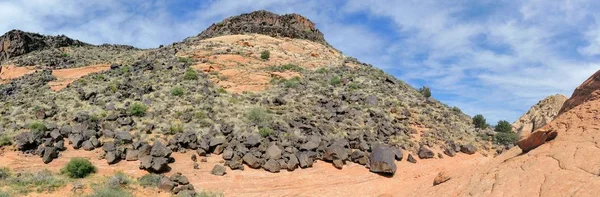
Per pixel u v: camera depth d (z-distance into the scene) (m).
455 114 44.72
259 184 20.95
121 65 52.53
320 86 45.47
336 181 22.11
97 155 22.66
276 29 84.75
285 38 80.81
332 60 69.69
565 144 14.20
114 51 85.81
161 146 22.66
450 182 17.11
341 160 24.56
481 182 14.95
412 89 56.31
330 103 36.78
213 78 44.72
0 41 82.69
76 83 39.88
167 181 19.00
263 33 82.75
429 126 35.81
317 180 22.08
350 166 24.67
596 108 15.35
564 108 18.58
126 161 22.12
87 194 16.98
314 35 89.94
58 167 20.81
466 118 44.62
